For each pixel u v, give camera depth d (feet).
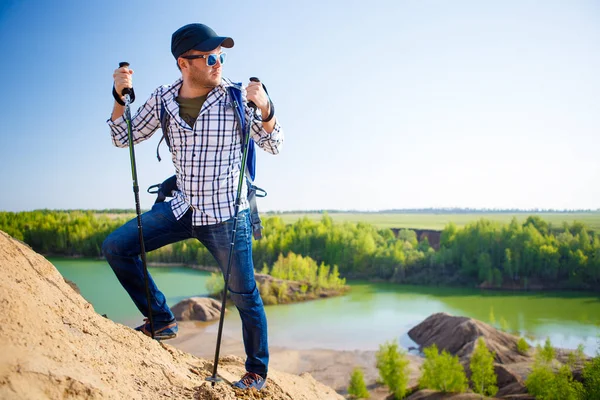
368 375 135.13
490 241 359.66
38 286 11.68
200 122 11.51
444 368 114.01
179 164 11.99
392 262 363.76
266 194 13.24
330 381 129.70
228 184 12.02
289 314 223.51
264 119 11.97
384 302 261.85
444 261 365.20
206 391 11.57
